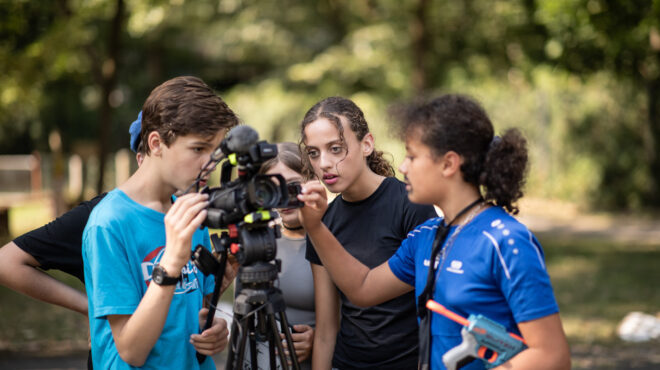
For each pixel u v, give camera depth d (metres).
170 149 2.04
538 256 1.78
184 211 1.91
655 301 7.59
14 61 10.29
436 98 1.93
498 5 12.54
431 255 1.95
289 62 18.75
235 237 1.98
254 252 1.94
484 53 14.05
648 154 15.91
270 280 1.99
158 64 19.05
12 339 6.13
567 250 11.42
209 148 2.06
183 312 2.14
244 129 1.90
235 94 18.28
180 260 1.90
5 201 16.34
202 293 2.31
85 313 2.31
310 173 2.80
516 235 1.79
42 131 19.12
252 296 1.95
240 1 15.93
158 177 2.11
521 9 11.62
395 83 15.75
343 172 2.43
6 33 10.23
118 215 2.04
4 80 10.67
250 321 2.12
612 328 6.40
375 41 15.84
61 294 2.29
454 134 1.85
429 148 1.88
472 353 1.76
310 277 2.81
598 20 8.38
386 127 2.04
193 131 2.01
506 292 1.78
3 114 12.39
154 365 2.06
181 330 2.12
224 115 2.07
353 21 16.67
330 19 17.17
